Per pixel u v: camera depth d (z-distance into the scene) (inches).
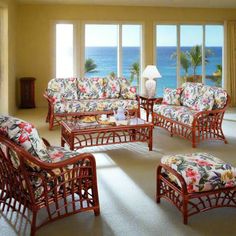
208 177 97.9
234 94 338.6
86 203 111.3
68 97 241.9
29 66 317.1
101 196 118.0
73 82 248.1
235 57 335.6
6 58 257.6
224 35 335.6
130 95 248.1
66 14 313.3
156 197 114.2
